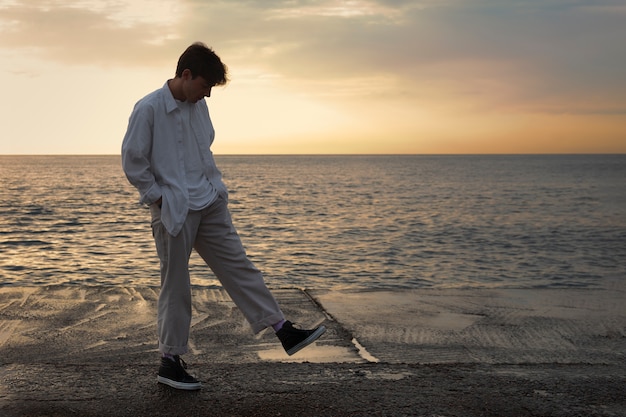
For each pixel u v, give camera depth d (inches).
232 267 114.3
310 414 101.3
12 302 186.4
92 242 806.5
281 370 123.9
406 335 159.6
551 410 105.5
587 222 1219.9
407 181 3484.3
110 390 110.1
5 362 135.3
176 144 107.3
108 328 162.9
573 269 660.7
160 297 112.6
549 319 177.6
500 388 115.6
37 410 100.5
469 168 6934.1
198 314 178.2
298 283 556.1
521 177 4217.5
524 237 961.5
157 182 107.9
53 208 1412.4
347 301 195.9
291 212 1406.3
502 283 573.0
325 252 765.3
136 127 104.7
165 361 112.3
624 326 171.2
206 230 112.7
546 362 138.9
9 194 1974.7
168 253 108.7
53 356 140.2
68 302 187.9
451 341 155.2
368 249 801.6
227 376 119.5
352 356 141.9
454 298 203.3
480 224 1168.8
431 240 913.5
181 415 100.0
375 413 102.3
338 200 1854.1
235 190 2422.5
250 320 115.5
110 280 530.3
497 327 168.7
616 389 116.4
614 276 614.5
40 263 625.6
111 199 1754.4
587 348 150.9
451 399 109.3
